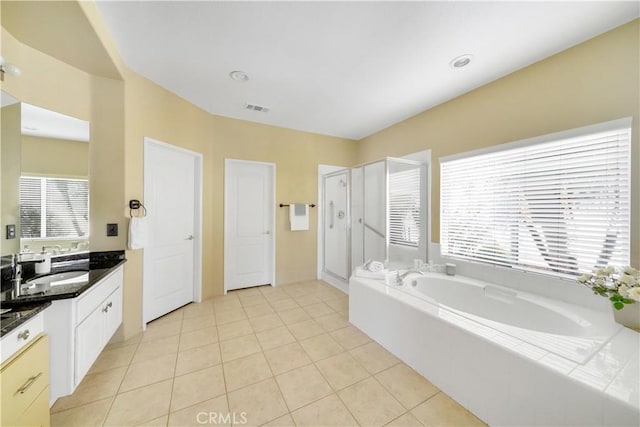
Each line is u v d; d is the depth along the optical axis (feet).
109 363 6.23
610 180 5.62
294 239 12.84
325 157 13.52
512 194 7.38
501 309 7.13
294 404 5.02
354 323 8.36
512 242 7.41
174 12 5.14
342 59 6.75
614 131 5.53
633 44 5.20
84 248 6.54
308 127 12.32
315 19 5.31
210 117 10.54
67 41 5.31
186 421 4.60
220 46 6.23
